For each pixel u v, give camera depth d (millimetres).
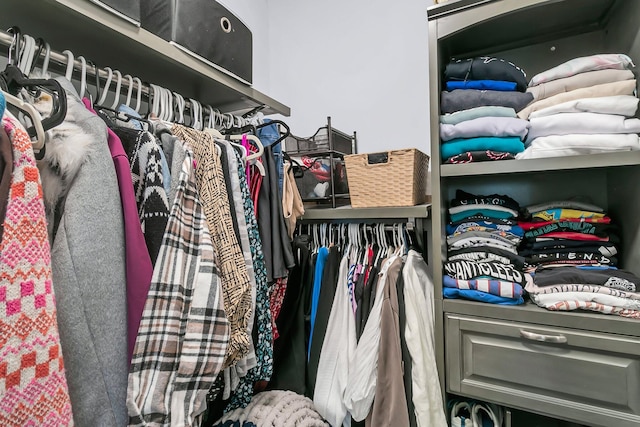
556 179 1188
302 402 1024
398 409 908
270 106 1249
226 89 1052
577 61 909
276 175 975
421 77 1462
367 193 1155
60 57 641
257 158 881
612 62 867
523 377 875
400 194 1101
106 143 508
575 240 974
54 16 634
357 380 975
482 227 1051
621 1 935
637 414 763
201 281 570
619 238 981
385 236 1202
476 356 934
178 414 516
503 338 903
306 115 1706
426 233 1368
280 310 1096
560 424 1058
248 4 1660
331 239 1294
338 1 1634
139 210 568
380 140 1543
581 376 813
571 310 837
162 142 641
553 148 863
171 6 840
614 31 991
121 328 481
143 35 755
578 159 845
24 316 355
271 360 838
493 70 969
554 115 885
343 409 1002
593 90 864
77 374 432
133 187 562
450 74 1021
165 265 542
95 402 443
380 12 1541
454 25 959
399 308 987
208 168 681
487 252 999
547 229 1023
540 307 881
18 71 483
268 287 893
